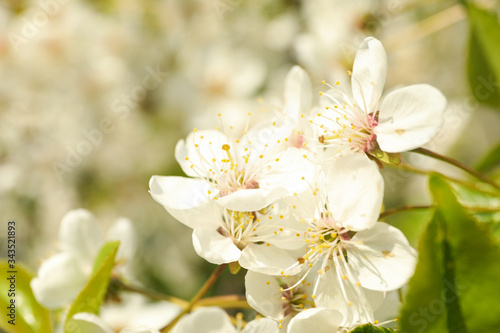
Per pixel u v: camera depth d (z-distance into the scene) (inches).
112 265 9.5
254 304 8.9
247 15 14.7
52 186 14.7
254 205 8.8
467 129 13.8
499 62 10.9
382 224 8.9
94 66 14.5
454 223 8.6
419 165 11.3
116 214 14.8
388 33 13.3
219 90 14.6
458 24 14.3
